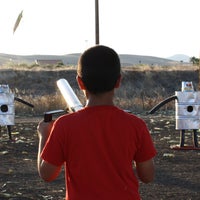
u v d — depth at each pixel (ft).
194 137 43.11
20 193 27.66
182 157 38.91
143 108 85.76
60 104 82.23
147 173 10.57
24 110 81.25
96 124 10.11
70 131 10.08
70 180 10.19
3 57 462.19
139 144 10.35
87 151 10.03
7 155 40.04
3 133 53.83
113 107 10.28
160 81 138.92
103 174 10.03
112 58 10.10
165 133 52.70
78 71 10.28
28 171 33.91
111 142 10.11
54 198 26.91
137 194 10.27
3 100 48.16
